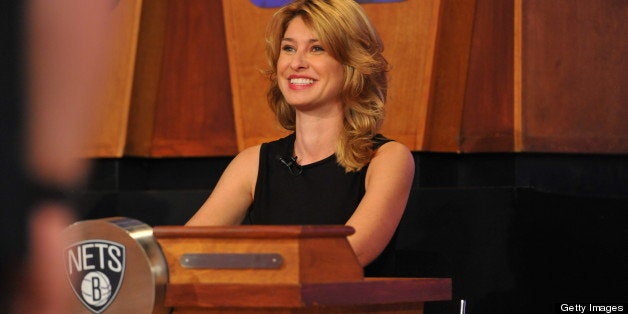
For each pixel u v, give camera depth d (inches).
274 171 319.9
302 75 303.7
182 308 197.5
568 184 414.6
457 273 374.3
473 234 375.2
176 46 439.8
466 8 403.5
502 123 410.3
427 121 397.1
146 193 399.9
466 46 404.8
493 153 416.5
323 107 308.3
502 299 374.6
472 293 374.0
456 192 375.2
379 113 310.3
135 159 441.4
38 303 71.0
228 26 422.0
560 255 370.3
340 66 305.6
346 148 303.7
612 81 405.1
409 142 399.9
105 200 395.9
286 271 188.7
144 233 193.6
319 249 193.9
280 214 309.3
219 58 437.4
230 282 192.2
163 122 443.5
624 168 412.8
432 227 374.9
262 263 190.1
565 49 407.8
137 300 191.0
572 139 407.2
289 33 309.3
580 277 366.3
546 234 373.4
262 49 418.3
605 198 361.7
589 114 406.9
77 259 194.2
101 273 193.2
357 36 304.8
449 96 405.7
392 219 283.3
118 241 191.5
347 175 304.5
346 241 201.6
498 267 375.2
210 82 438.9
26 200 69.9
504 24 409.7
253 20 418.6
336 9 303.9
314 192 306.5
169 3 439.2
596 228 362.9
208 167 446.3
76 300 194.5
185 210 397.1
